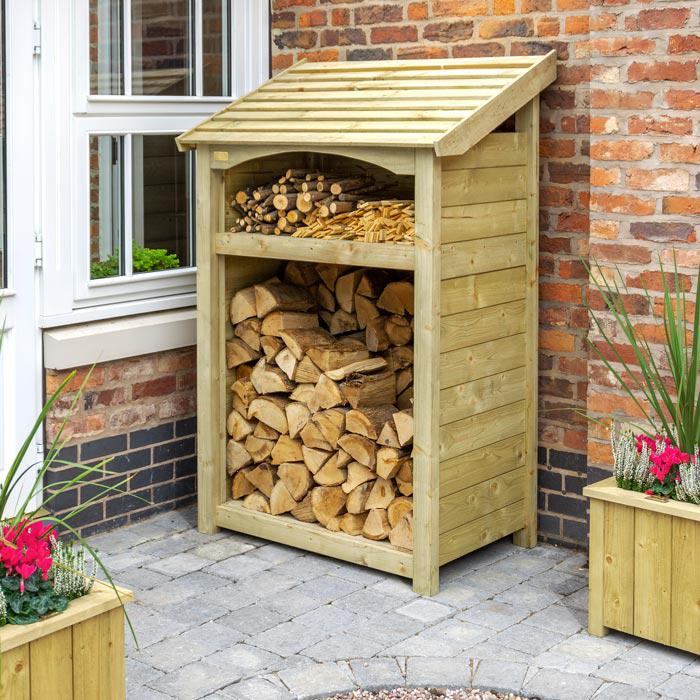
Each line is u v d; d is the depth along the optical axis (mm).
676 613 4789
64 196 5586
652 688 4641
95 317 5699
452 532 5348
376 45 5922
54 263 5578
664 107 5129
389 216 5277
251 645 4891
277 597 5234
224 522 5805
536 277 5543
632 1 5145
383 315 5633
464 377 5312
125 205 5805
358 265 5332
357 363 5539
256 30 6188
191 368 6059
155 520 5945
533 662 4785
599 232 5309
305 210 5453
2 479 5469
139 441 5895
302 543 5598
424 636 4949
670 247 5172
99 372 5727
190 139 5602
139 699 4574
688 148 5098
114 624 4148
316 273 5836
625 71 5188
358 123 5289
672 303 5191
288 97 5660
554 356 5629
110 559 5543
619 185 5250
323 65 5875
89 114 5637
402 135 5094
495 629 5004
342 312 5723
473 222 5270
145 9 5797
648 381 4910
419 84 5430
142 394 5883
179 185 6004
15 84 5406
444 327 5203
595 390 5387
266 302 5676
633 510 4836
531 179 5484
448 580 5387
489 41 5633
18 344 5508
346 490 5496
